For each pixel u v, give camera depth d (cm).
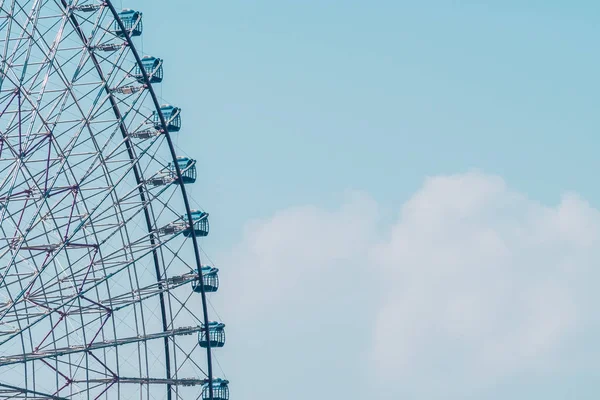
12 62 18462
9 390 18438
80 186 19612
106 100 19650
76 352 19650
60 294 19688
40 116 18338
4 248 19050
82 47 19225
